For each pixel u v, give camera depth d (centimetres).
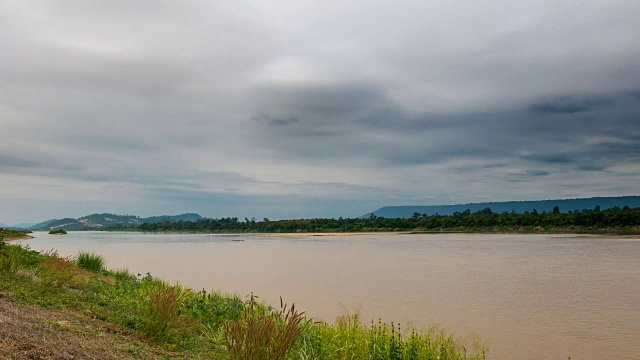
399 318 1488
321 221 17025
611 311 1627
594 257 4022
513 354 1123
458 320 1466
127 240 9038
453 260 3778
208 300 1284
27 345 539
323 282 2338
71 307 920
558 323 1427
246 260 3778
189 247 6056
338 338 1005
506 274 2739
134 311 988
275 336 652
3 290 926
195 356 762
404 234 12294
